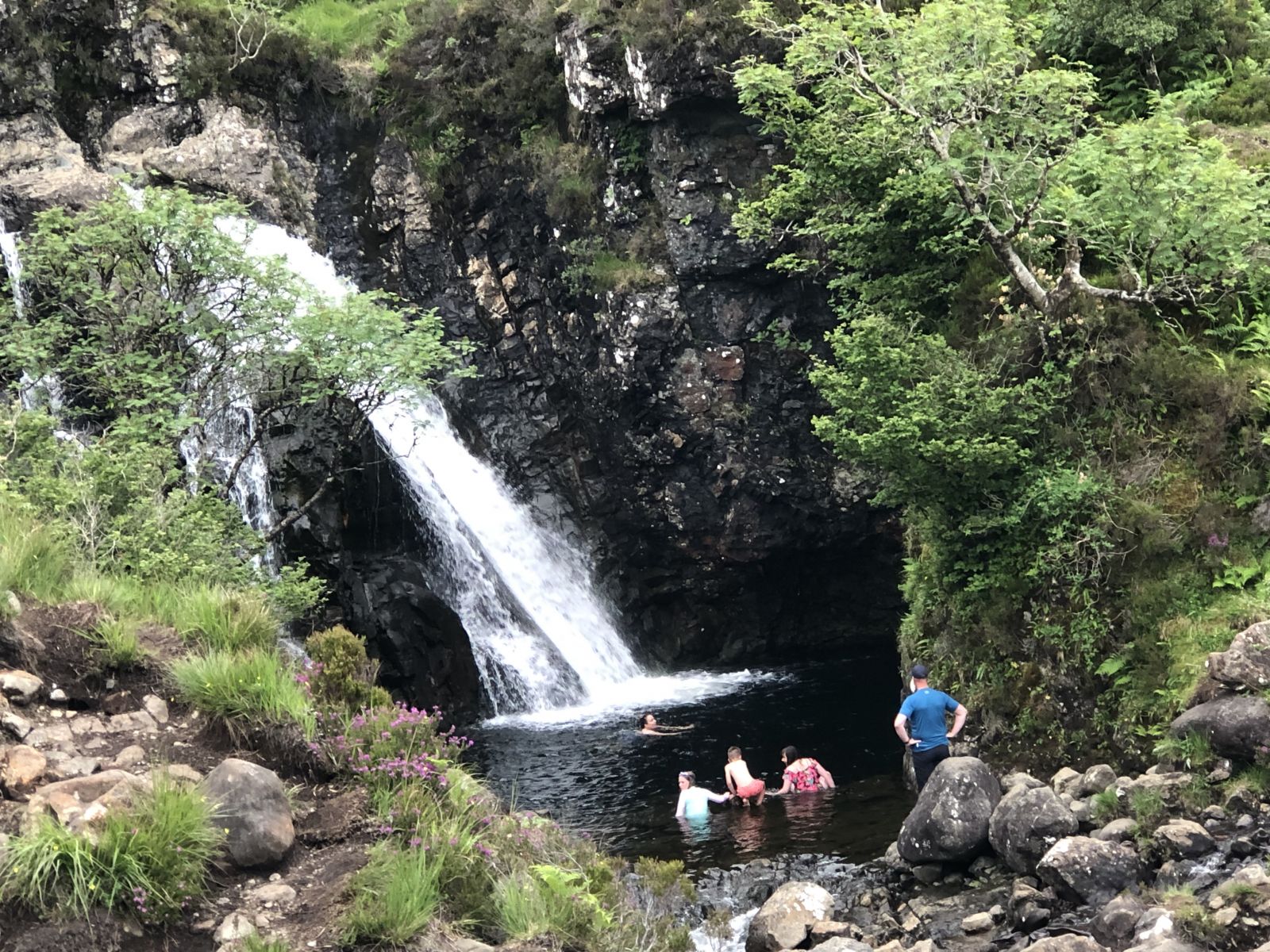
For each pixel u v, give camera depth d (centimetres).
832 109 1477
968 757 1010
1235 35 1802
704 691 2052
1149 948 742
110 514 1096
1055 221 1338
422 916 607
